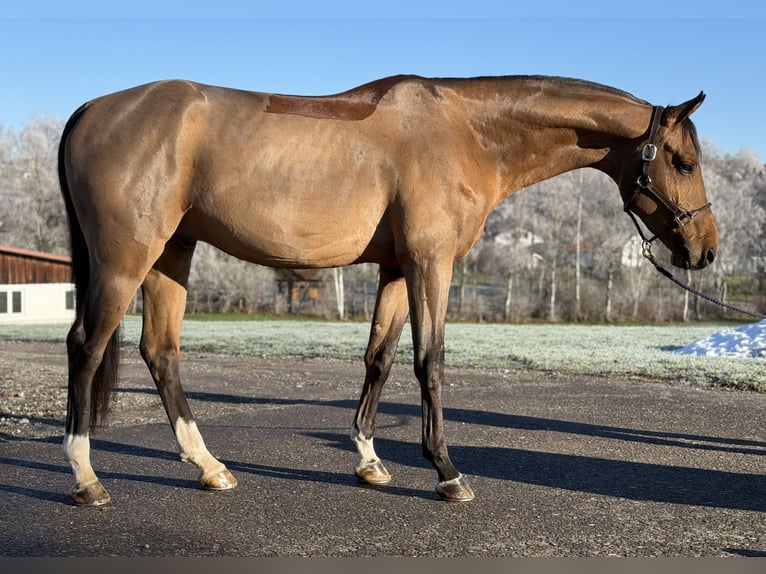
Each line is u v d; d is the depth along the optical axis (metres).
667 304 38.00
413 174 4.30
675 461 5.71
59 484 4.75
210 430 6.78
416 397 9.03
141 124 4.18
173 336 4.68
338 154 4.30
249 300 37.69
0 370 11.31
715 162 55.16
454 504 4.43
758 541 3.86
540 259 41.72
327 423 7.21
